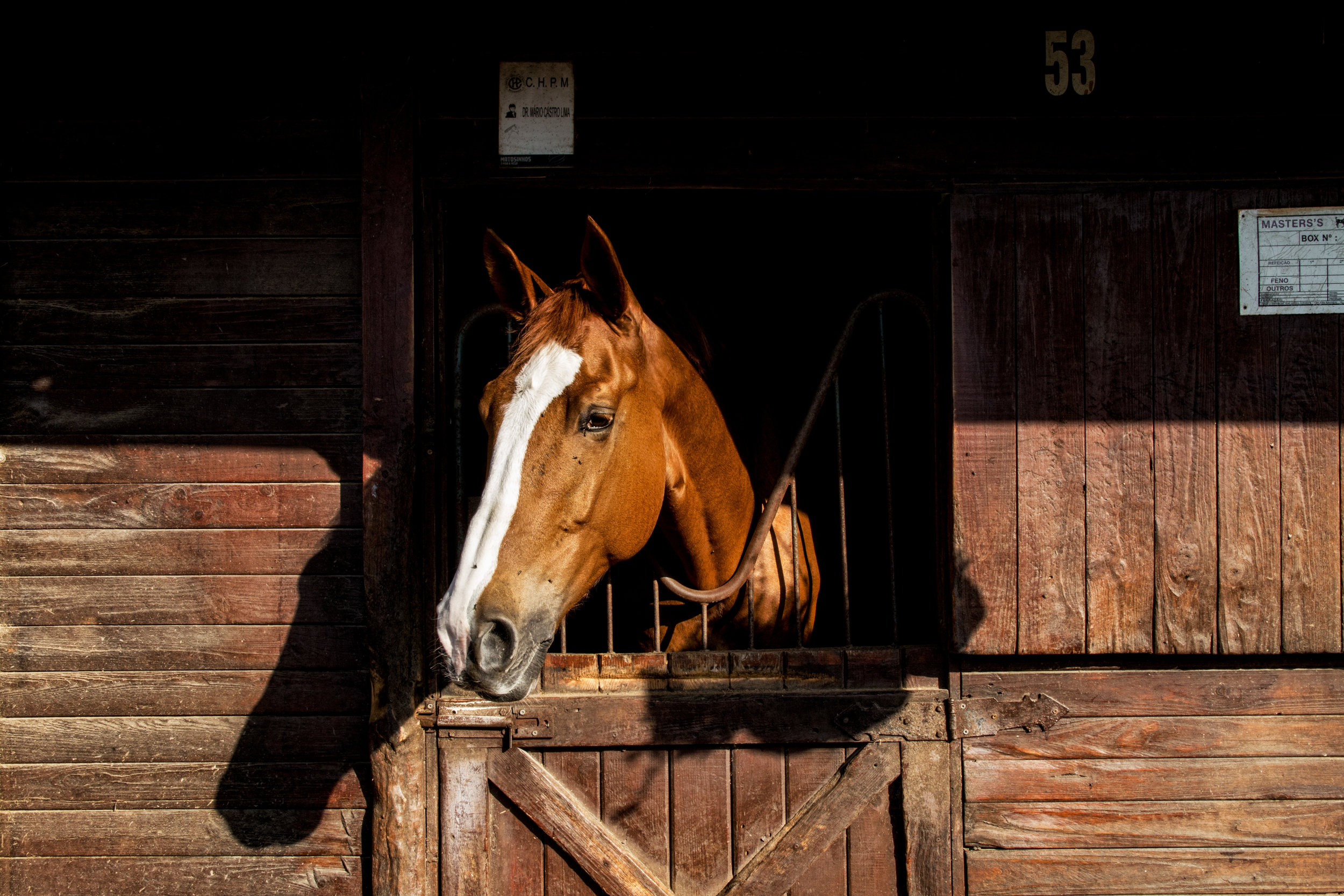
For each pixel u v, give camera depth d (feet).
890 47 6.29
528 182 6.25
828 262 9.21
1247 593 6.19
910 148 6.27
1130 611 6.18
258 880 6.28
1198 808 6.30
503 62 6.24
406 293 6.15
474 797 6.23
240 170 6.34
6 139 6.31
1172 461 6.19
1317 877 6.28
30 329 6.31
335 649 6.28
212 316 6.32
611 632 6.28
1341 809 6.30
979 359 6.19
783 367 8.04
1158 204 6.21
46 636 6.31
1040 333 6.19
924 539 7.46
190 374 6.31
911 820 6.25
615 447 4.72
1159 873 6.28
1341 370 6.20
